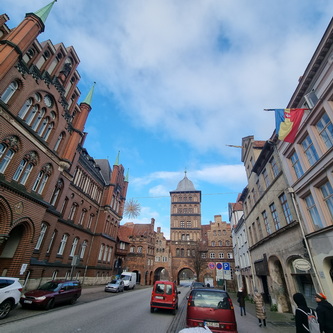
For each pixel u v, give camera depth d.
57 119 19.47
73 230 25.52
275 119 11.70
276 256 15.74
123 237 54.50
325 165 10.54
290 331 9.48
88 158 29.89
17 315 9.71
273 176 17.30
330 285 10.19
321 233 10.73
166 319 11.48
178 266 58.75
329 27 10.26
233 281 39.78
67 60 21.91
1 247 15.17
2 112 13.52
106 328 8.54
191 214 68.56
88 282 27.89
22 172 15.58
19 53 14.19
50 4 16.80
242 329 9.85
